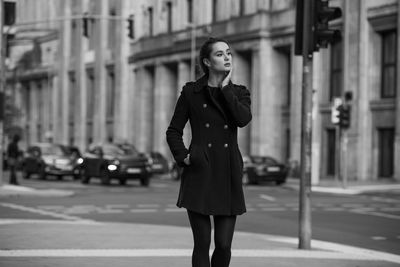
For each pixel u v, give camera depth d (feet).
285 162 171.63
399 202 89.10
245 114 20.25
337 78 158.10
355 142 148.56
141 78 227.40
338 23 153.38
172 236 44.96
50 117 299.79
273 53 172.35
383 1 143.84
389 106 142.92
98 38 258.37
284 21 166.61
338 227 59.00
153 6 225.56
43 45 299.99
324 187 120.98
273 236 50.93
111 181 146.41
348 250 42.29
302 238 40.96
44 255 34.83
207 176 20.57
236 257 36.17
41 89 312.09
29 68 314.14
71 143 284.61
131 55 236.63
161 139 215.51
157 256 35.27
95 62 260.21
